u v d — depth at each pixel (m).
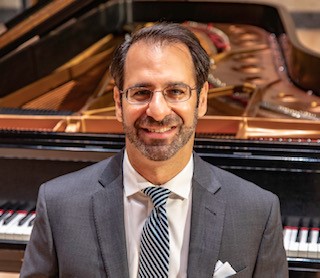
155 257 1.86
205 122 2.76
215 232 1.88
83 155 2.58
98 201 1.91
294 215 2.57
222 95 3.28
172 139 1.74
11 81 3.48
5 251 2.54
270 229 1.92
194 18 4.74
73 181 1.96
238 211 1.91
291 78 3.58
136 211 1.91
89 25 4.05
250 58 3.94
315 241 2.46
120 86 1.79
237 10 4.69
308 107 3.18
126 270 1.87
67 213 1.90
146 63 1.71
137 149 1.76
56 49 3.75
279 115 3.03
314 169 2.49
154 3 4.62
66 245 1.88
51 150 2.59
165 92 1.72
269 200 1.94
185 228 1.91
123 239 1.88
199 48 1.79
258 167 2.51
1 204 2.72
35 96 3.45
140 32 1.78
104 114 2.90
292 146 2.49
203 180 1.93
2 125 2.80
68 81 3.64
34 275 1.93
